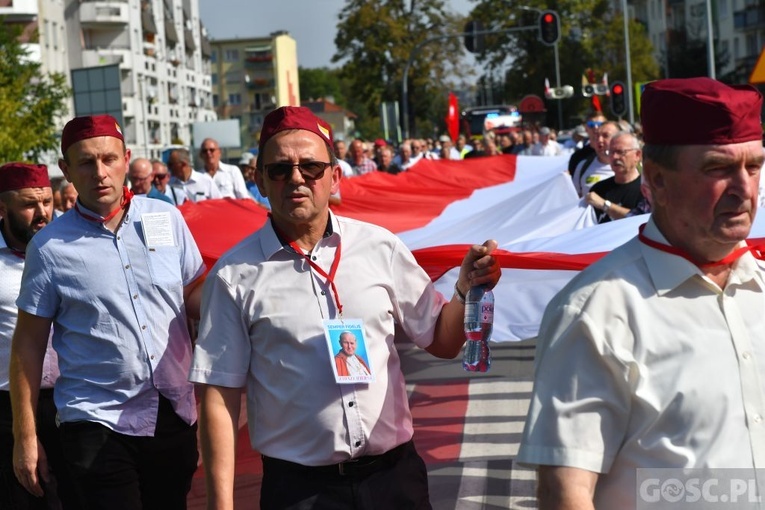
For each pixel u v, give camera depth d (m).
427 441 9.92
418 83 90.19
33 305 6.23
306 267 4.87
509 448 9.61
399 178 18.83
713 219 3.27
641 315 3.32
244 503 7.40
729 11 94.88
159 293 6.21
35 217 7.16
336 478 4.79
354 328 4.80
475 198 17.44
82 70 29.73
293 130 4.86
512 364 12.71
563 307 3.37
